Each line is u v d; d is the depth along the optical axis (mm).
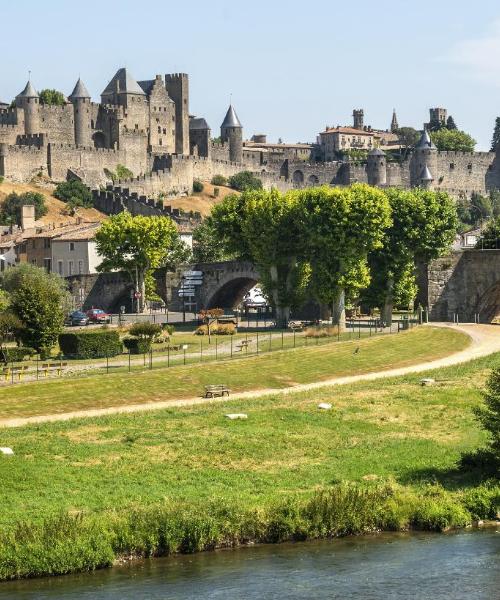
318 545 102062
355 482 114125
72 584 93938
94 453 122375
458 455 124188
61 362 177250
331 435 133625
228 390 159500
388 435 134125
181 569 96562
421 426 138375
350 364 184125
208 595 91625
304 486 112938
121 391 155375
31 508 104062
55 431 131375
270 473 117625
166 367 172250
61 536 97438
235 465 120375
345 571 95938
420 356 194250
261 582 93812
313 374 175875
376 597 91188
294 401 151500
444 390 158125
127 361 185125
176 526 100500
